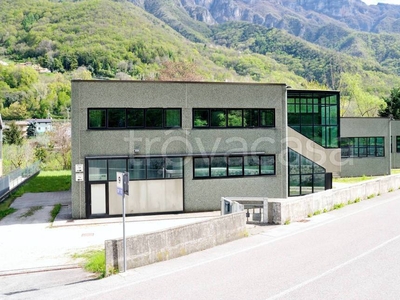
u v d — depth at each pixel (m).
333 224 16.38
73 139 20.89
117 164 21.42
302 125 27.98
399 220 16.94
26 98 98.56
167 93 22.19
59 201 27.30
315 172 27.98
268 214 16.86
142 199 21.78
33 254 14.33
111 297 8.94
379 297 8.43
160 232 11.81
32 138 73.00
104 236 17.06
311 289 9.02
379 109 68.88
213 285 9.45
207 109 23.00
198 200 22.72
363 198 22.77
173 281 9.85
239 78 99.38
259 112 23.98
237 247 13.19
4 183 29.75
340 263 11.02
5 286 10.63
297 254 12.06
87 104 21.05
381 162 40.81
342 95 83.69
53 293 9.62
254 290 9.04
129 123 21.66
